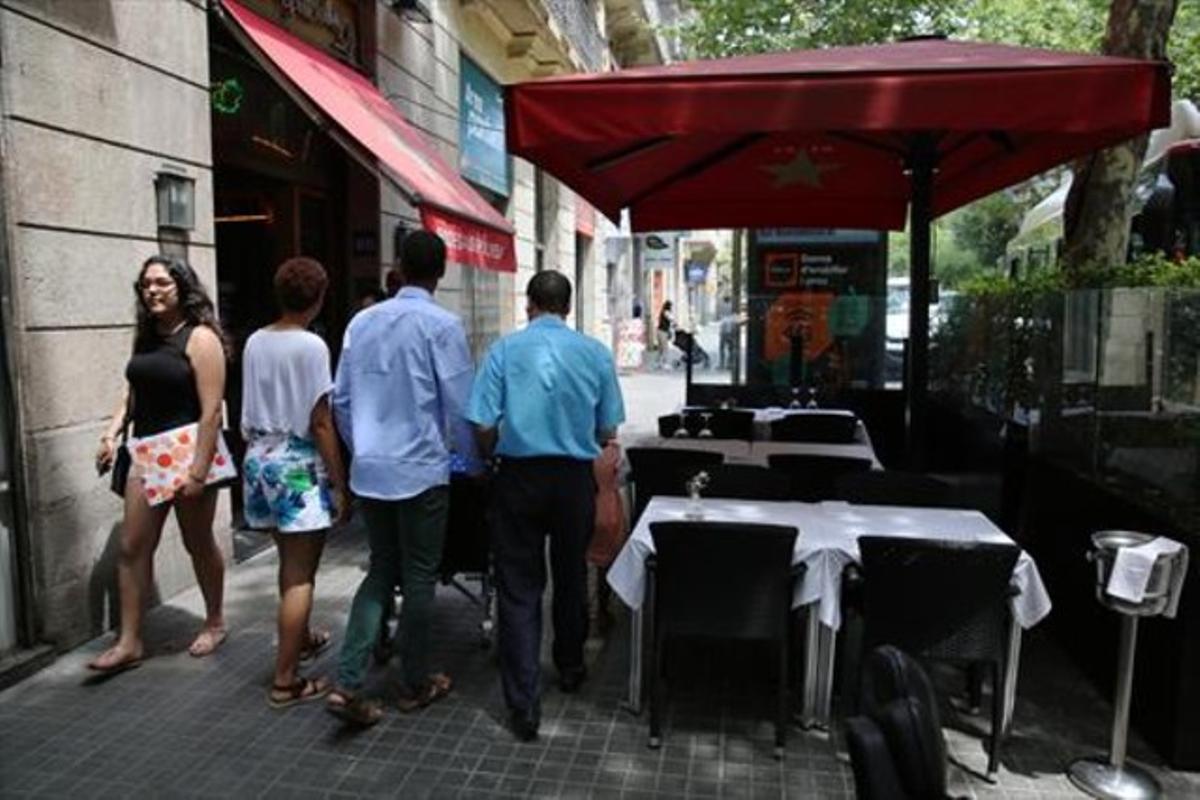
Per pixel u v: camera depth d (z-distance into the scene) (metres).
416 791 3.46
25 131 4.38
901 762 1.65
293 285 4.00
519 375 3.91
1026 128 3.71
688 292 41.50
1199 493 3.69
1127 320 4.39
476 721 4.02
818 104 3.83
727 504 4.60
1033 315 5.96
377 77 8.70
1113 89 3.66
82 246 4.73
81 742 3.77
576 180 5.70
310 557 4.11
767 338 9.61
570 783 3.54
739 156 6.83
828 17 13.95
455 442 3.88
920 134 5.70
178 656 4.63
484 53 12.54
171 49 5.43
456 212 6.91
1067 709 4.24
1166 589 3.42
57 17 4.54
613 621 5.20
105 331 4.90
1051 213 12.99
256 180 7.58
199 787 3.46
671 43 30.31
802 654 4.41
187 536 4.61
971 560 3.55
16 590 4.42
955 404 8.09
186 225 5.52
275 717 4.01
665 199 7.74
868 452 6.38
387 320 3.86
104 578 4.92
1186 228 8.42
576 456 3.93
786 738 3.91
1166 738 3.76
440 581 4.86
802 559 3.84
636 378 21.34
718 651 4.80
